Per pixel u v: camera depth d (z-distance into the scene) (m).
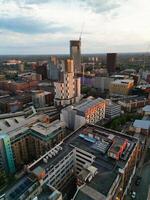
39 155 155.88
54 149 112.81
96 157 105.31
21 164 146.62
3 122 177.12
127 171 106.06
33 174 88.62
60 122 170.12
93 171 90.94
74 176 120.69
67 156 108.19
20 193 79.19
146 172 132.25
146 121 183.38
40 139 148.75
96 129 137.12
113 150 103.06
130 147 112.31
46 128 154.38
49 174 94.94
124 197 110.75
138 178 125.50
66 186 113.12
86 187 83.75
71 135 131.12
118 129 192.38
